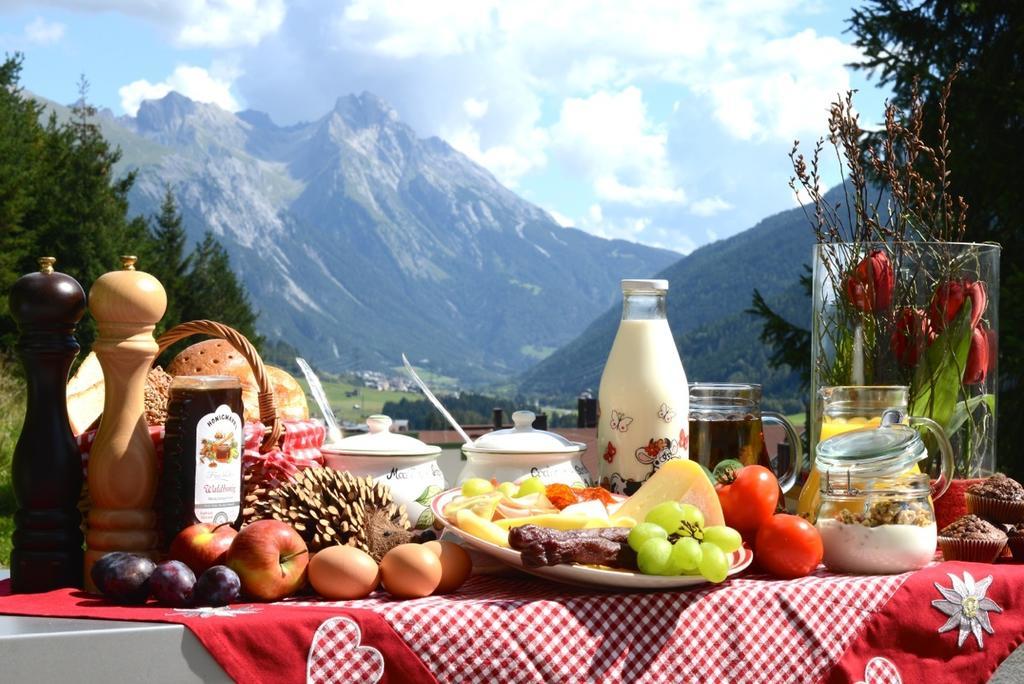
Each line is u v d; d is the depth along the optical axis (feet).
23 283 4.42
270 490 4.84
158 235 108.68
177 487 4.53
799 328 30.37
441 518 4.71
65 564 4.48
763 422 5.77
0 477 29.60
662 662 4.35
